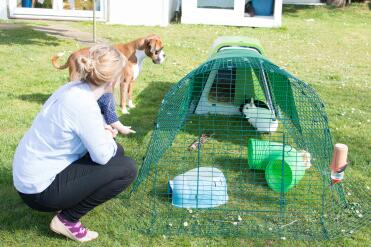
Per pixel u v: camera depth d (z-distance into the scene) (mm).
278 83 5266
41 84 7156
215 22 13781
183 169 4465
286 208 3850
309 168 4516
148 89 7188
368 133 5676
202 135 5219
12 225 3451
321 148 4523
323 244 3377
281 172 4133
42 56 8938
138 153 4879
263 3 14125
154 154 4129
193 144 4965
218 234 3459
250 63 4121
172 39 11258
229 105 6062
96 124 2982
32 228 3422
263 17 13914
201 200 3842
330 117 6207
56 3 13445
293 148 4715
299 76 8336
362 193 4156
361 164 4777
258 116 5523
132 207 3783
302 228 3576
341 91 7473
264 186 4211
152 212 3717
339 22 15578
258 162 4391
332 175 3629
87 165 3113
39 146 2990
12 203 3748
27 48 9516
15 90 6797
